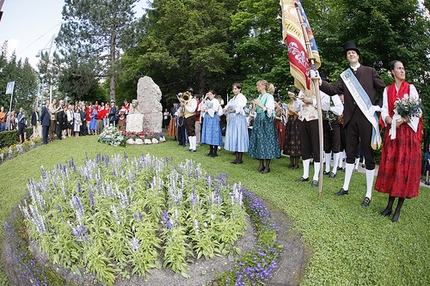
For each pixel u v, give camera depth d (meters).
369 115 4.89
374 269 3.47
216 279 3.29
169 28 20.61
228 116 7.92
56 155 9.02
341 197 5.27
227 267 3.51
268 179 6.37
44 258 3.66
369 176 4.98
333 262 3.58
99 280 3.21
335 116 6.73
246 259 3.52
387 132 4.65
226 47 19.75
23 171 7.77
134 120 12.36
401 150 4.41
